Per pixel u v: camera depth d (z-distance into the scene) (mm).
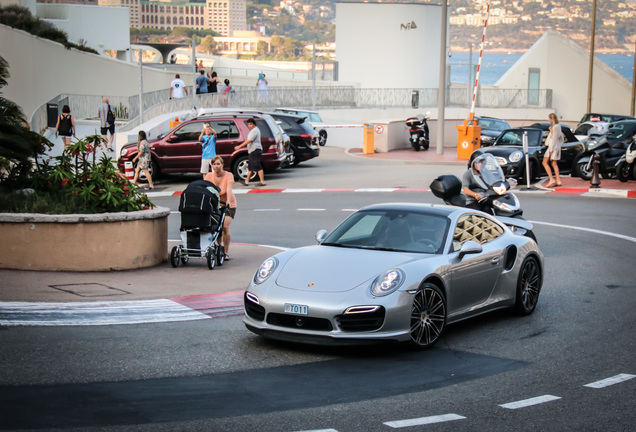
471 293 8750
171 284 10836
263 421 5863
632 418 6156
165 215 12562
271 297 7719
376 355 7855
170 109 34656
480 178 13570
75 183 12414
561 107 59656
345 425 5840
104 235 11531
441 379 7098
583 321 9469
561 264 12961
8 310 8930
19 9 49219
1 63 15078
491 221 9648
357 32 62906
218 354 7672
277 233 16094
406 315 7676
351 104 51438
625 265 12875
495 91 59281
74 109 41812
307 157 28734
